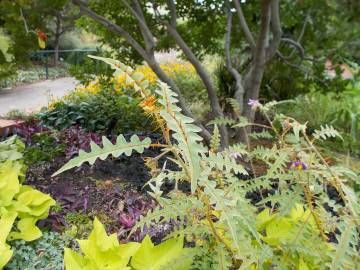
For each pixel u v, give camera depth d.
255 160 3.01
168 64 8.12
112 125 3.85
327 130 1.26
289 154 1.22
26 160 2.84
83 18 4.30
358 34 4.58
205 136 2.91
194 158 0.74
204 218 1.32
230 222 0.84
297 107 4.80
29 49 3.50
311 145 1.15
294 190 1.16
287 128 1.27
